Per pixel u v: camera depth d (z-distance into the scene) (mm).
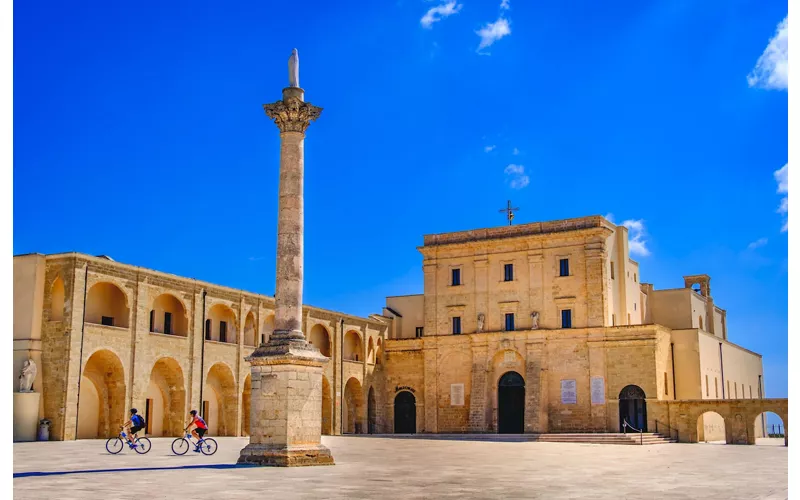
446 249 84688
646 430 71500
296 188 32531
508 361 79188
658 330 72625
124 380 57719
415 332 93062
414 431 85375
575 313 76812
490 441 67438
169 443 50438
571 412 74875
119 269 58062
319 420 31953
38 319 54594
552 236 78688
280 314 31781
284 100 32781
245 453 30781
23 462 32406
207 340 66000
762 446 59875
